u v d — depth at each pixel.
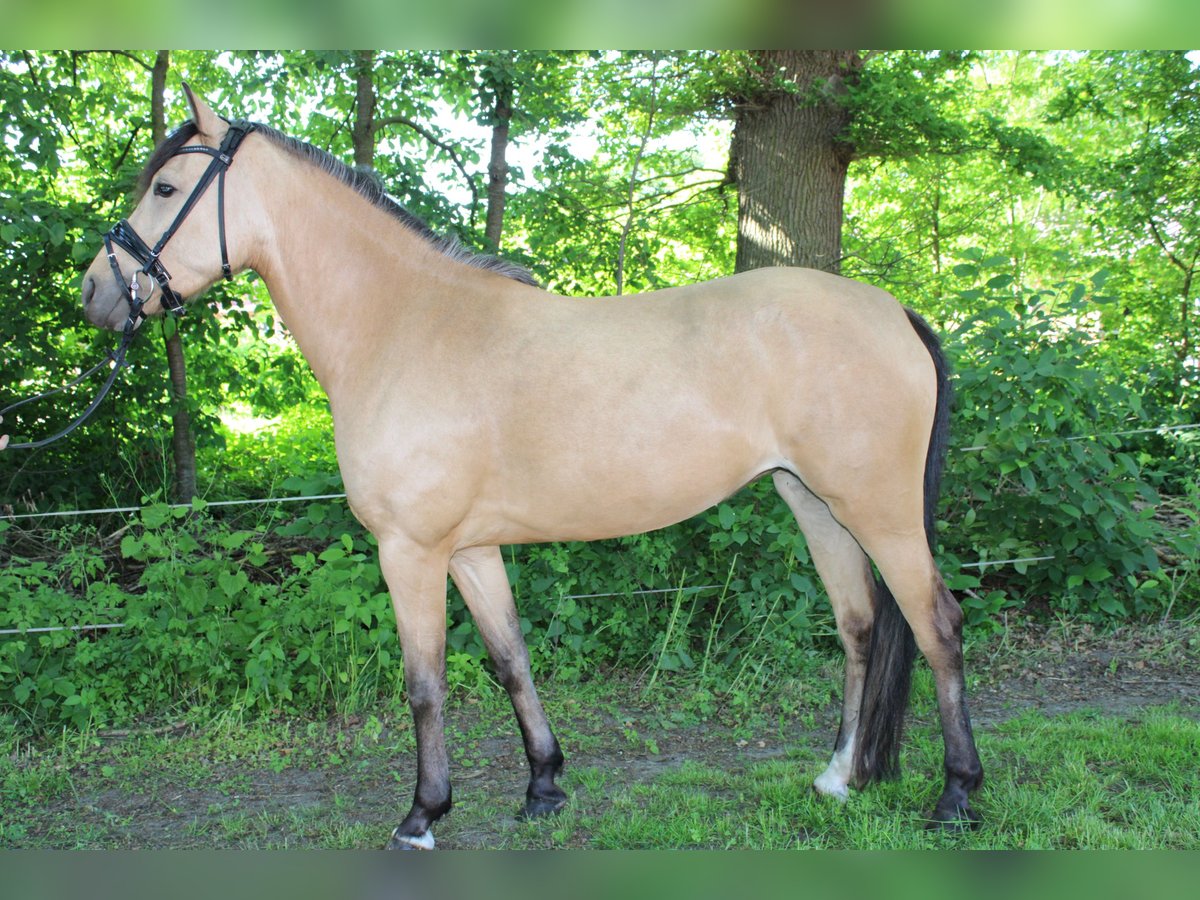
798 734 3.90
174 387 6.52
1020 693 4.21
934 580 2.85
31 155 5.33
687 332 2.77
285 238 2.91
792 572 4.61
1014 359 4.53
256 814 3.19
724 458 2.75
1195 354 8.62
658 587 4.72
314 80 7.05
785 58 7.57
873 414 2.71
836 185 7.83
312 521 4.49
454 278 2.94
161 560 4.65
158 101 6.61
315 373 3.03
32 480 6.38
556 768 3.13
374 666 4.33
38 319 6.27
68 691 3.92
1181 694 4.09
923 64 7.81
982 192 11.16
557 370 2.72
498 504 2.81
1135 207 8.82
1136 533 4.61
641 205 9.11
